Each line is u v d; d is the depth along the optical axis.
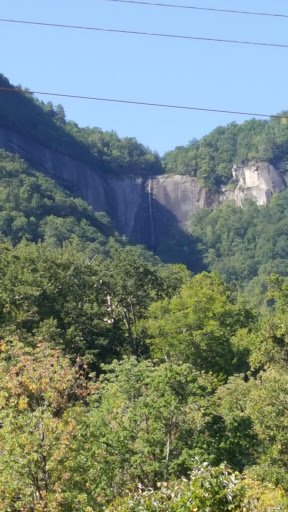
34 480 23.75
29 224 157.50
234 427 33.50
